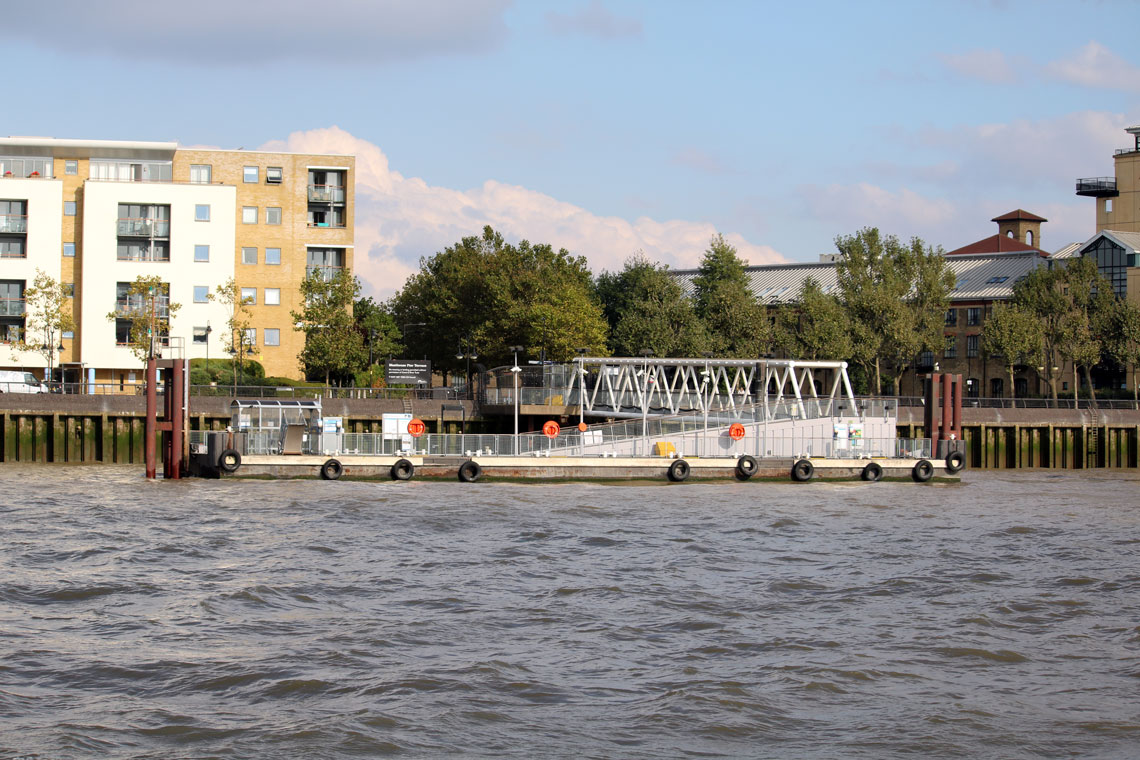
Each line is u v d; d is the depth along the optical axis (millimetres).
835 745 22734
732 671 27281
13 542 42312
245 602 33312
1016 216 174625
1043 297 116062
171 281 112250
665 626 31391
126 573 37188
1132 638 31016
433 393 96875
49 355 103562
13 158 113500
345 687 25609
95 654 27922
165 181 114062
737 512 55156
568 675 26734
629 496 61562
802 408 73312
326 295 103500
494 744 22453
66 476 69125
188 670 26703
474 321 119500
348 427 88812
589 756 21938
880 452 73938
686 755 22078
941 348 120062
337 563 39594
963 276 144125
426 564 39656
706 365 79250
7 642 28766
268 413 69438
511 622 31531
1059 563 41906
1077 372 127438
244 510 52406
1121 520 54781
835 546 45094
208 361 105000
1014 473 89688
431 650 28641
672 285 119875
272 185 117125
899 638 30594
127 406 83688
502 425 92875
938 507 59219
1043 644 30312
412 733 22875
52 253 111375
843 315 117625
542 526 48969
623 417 84812
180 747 22031
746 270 162250
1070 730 23766
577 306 108625
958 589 36875
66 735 22500
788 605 34250
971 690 26281
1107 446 100312
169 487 61938
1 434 82500
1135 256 128750
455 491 62125
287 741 22375
